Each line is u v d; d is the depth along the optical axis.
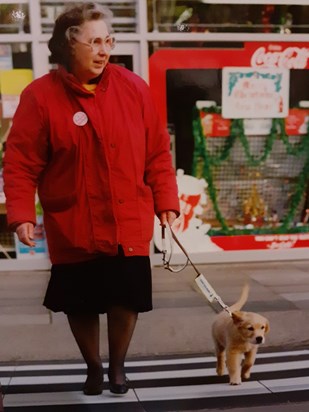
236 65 5.98
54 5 5.67
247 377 3.37
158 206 2.88
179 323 4.11
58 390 3.24
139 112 2.82
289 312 4.26
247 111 6.11
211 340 4.02
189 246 6.17
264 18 5.91
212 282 5.30
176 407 2.97
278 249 6.28
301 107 6.18
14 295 4.94
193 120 6.04
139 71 5.86
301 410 2.93
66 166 2.71
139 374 3.50
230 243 6.23
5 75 5.76
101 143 2.67
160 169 2.92
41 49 5.73
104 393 3.16
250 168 6.25
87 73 2.69
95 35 2.62
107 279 2.81
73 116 2.66
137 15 5.74
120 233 2.76
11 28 5.68
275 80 6.07
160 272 5.72
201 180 6.16
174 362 3.75
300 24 5.98
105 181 2.71
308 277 5.48
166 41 5.84
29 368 3.69
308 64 6.07
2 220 5.88
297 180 6.32
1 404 2.77
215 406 2.98
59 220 2.75
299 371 3.52
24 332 3.98
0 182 5.86
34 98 2.68
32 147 2.69
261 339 2.97
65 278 2.82
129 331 2.94
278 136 6.21
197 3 5.81
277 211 6.32
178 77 5.93
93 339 2.99
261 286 5.14
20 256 5.92
